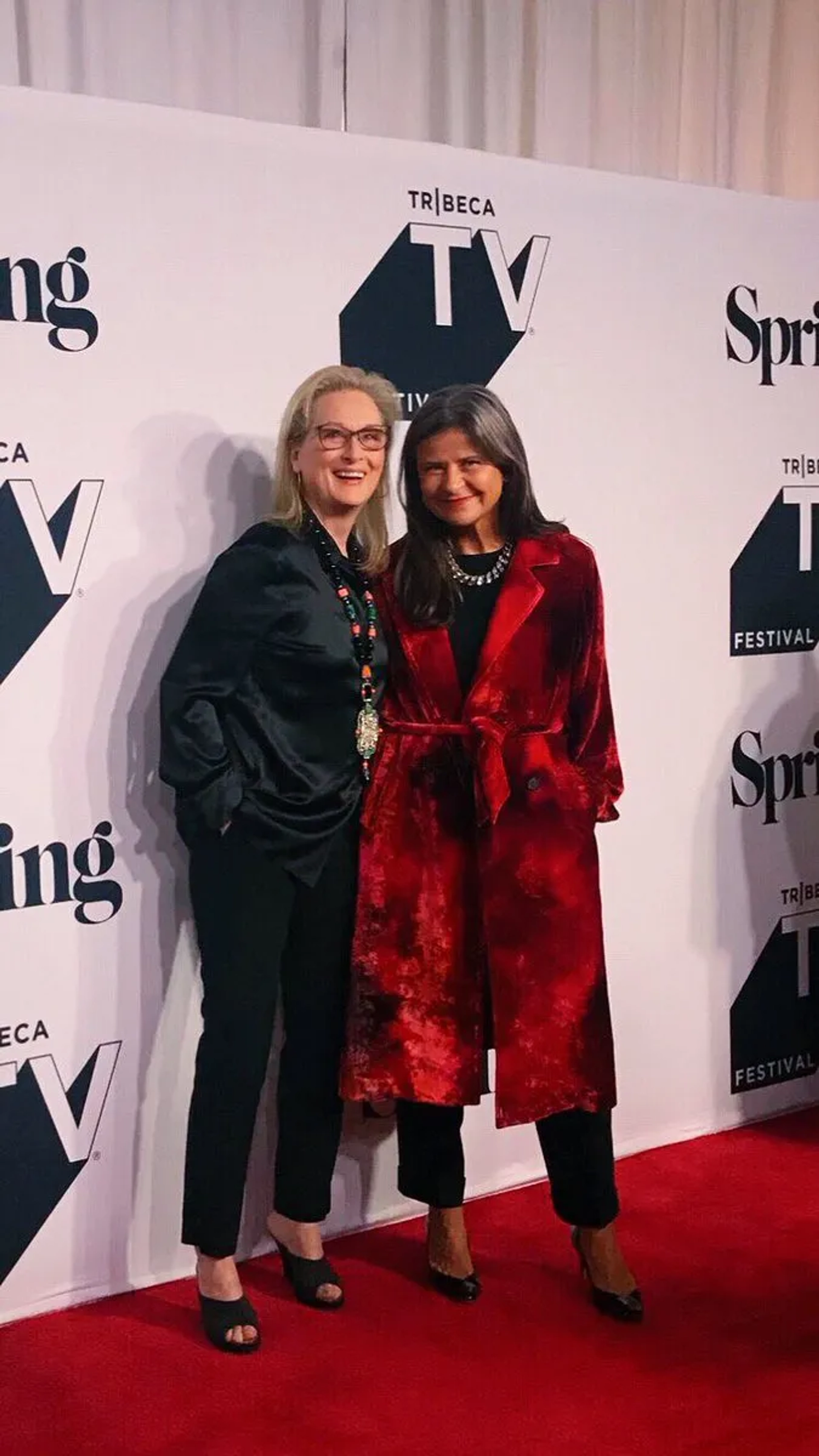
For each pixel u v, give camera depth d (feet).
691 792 9.52
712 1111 9.91
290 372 7.84
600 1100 7.69
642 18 12.28
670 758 9.41
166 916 7.87
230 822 7.22
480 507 7.52
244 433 7.75
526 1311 7.69
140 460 7.50
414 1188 7.90
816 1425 6.65
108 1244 7.92
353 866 7.57
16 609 7.29
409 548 7.60
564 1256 8.32
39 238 7.13
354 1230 8.68
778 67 12.94
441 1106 7.75
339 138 7.84
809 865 10.14
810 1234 8.48
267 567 7.10
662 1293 7.82
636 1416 6.72
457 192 8.22
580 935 7.71
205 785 7.07
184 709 7.11
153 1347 7.37
